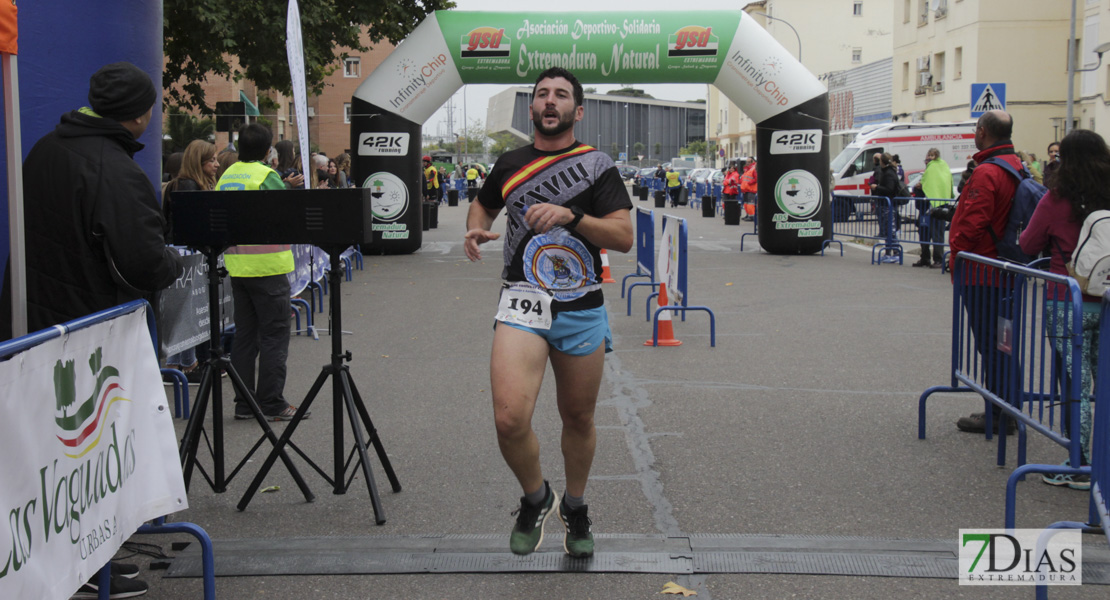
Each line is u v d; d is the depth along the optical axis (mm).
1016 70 35344
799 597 3604
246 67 18734
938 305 11219
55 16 5039
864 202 17219
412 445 5719
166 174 10453
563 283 3648
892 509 4543
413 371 7836
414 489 4922
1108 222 4629
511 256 3740
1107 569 3805
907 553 3984
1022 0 34938
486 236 3766
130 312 3279
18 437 2521
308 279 10266
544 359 3682
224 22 16531
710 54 16125
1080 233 4859
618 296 12352
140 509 3344
